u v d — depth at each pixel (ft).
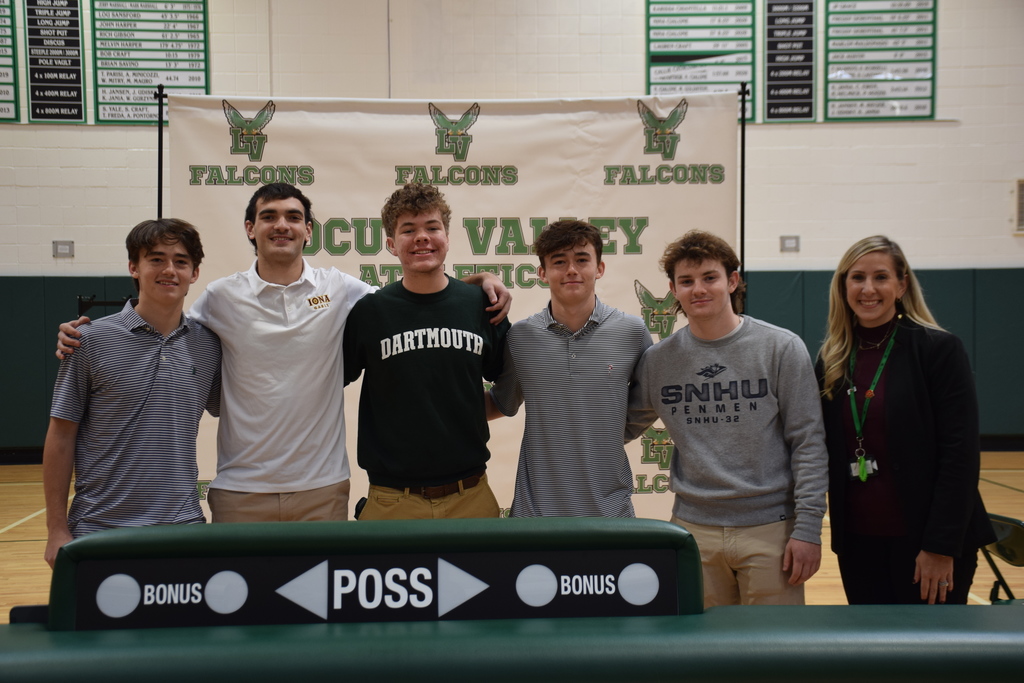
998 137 19.38
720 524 5.73
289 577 2.77
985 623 2.71
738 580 5.83
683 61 18.88
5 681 2.34
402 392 6.03
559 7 18.78
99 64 18.53
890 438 5.61
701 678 2.49
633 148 9.14
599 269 6.27
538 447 6.13
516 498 6.22
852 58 19.06
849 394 5.83
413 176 9.09
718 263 5.74
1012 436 20.07
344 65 18.58
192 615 2.73
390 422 6.06
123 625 2.71
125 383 5.61
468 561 2.82
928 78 19.20
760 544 5.64
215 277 8.86
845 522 5.83
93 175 18.94
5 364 19.27
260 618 2.75
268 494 6.05
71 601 2.69
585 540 2.85
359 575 2.78
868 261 5.76
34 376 19.34
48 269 19.13
